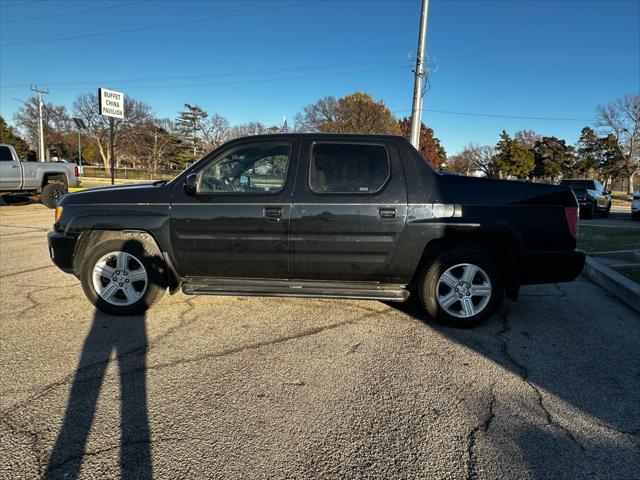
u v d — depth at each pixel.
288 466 2.15
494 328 4.07
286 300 4.77
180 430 2.42
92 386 2.87
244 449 2.27
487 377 3.10
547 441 2.38
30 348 3.43
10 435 2.34
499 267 4.14
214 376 3.04
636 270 5.95
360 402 2.74
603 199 18.08
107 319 4.10
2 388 2.82
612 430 2.49
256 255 3.96
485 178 3.97
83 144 66.31
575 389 2.96
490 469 2.15
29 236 8.62
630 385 3.03
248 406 2.67
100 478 2.03
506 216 3.84
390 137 3.99
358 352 3.47
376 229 3.83
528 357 3.45
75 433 2.37
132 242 4.08
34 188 13.01
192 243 3.98
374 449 2.29
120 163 65.19
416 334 3.87
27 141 57.38
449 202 3.84
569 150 65.88
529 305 4.85
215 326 3.97
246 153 4.00
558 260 3.88
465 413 2.64
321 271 3.97
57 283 5.29
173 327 3.93
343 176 3.91
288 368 3.18
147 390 2.83
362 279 4.02
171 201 3.99
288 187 3.90
